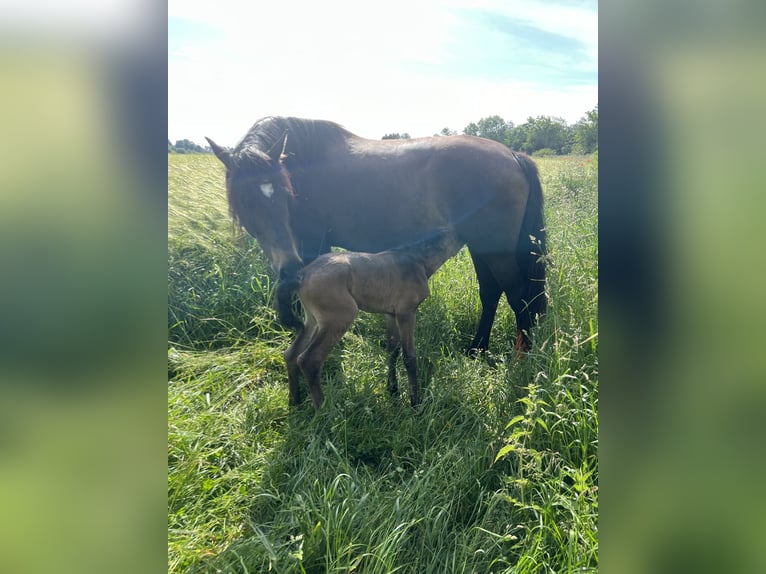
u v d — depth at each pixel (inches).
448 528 86.6
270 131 145.9
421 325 155.2
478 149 147.2
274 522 84.3
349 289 121.5
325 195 152.5
